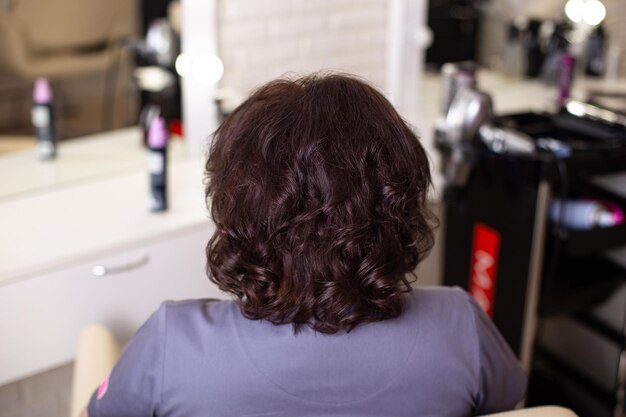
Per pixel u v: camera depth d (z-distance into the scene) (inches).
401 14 94.1
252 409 32.3
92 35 75.7
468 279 80.2
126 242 61.7
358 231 30.9
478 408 35.8
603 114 82.8
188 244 65.9
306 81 32.9
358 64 95.5
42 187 72.3
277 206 30.7
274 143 31.0
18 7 72.1
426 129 93.4
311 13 89.4
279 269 31.7
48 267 57.9
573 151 70.6
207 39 80.7
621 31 113.1
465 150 74.1
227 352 32.3
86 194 71.4
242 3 83.9
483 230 76.3
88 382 48.0
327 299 31.2
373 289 31.9
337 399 32.7
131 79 78.5
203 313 33.6
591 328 83.4
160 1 77.9
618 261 80.7
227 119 33.3
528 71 106.5
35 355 59.4
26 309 57.8
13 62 72.6
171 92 80.2
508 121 83.4
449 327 34.4
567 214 73.9
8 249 59.7
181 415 32.6
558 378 86.8
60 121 76.1
